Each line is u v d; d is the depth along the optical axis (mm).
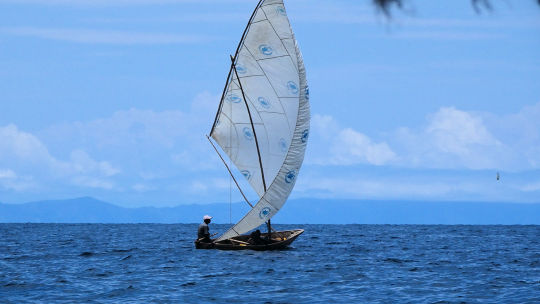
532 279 108250
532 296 91688
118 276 111938
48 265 128375
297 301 89125
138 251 159875
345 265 127438
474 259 142625
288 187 153125
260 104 158500
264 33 157000
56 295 93188
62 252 158750
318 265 127125
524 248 178750
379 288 99312
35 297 91625
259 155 159000
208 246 159250
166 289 98375
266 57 157500
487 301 88438
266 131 158375
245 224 154000
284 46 155750
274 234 165875
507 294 93562
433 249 173250
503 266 127812
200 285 101938
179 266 125438
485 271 119375
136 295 93375
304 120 155000
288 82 156375
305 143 155375
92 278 109500
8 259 140250
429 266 127438
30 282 104312
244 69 159125
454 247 181750
